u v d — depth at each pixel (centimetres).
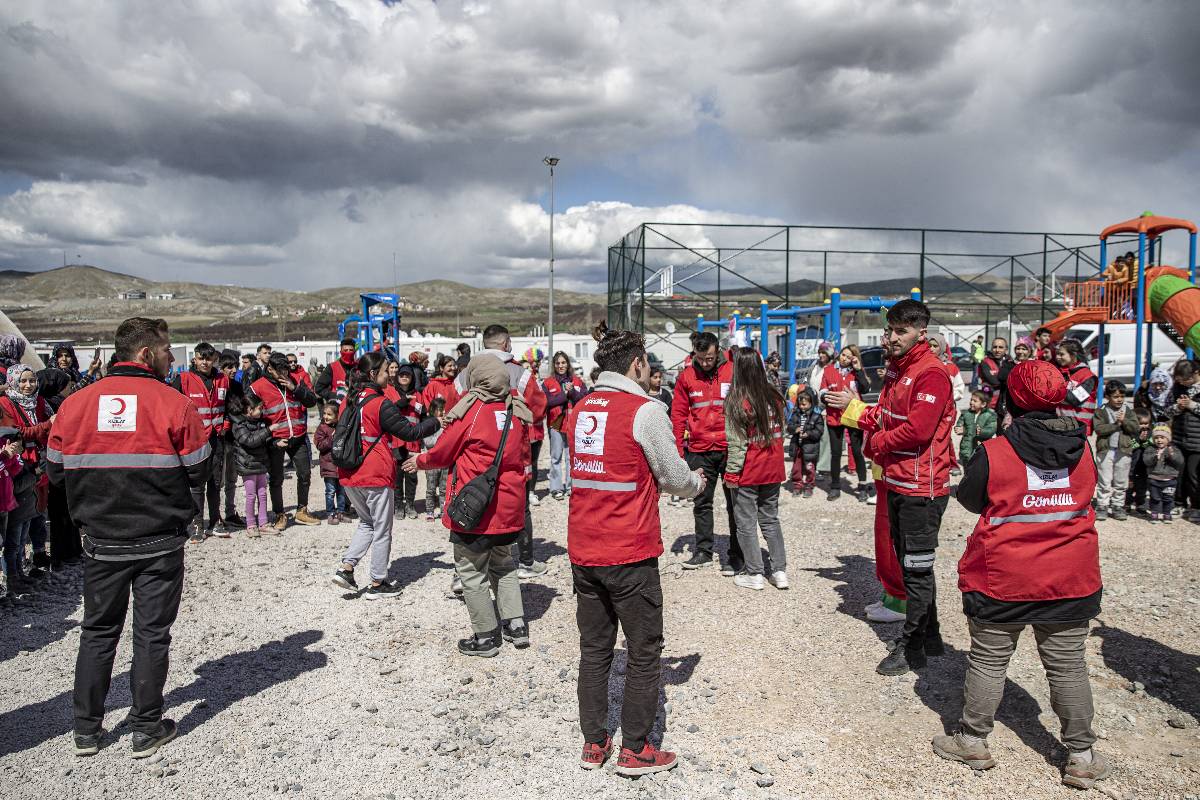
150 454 344
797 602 538
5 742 364
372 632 501
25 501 575
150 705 351
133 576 352
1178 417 741
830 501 883
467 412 450
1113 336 1852
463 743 360
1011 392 322
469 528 429
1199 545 668
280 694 412
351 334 2994
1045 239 2352
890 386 435
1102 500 762
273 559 673
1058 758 338
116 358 358
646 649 326
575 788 322
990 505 319
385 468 550
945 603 531
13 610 550
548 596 569
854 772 329
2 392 544
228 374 770
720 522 788
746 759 342
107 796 319
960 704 388
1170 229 1186
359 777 332
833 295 1560
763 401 539
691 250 2233
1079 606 306
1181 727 361
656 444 317
